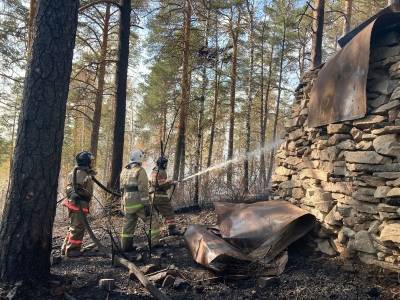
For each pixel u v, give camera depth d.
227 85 21.66
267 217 5.52
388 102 4.68
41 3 4.55
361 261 4.73
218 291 4.49
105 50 16.42
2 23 13.84
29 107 4.48
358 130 4.96
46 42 4.52
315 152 5.87
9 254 4.39
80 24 16.41
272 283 4.54
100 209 10.02
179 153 15.07
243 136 30.81
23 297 4.19
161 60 17.89
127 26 10.58
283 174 6.90
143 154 6.39
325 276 4.62
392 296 4.02
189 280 4.79
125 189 6.15
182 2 14.86
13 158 4.52
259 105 27.81
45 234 4.57
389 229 4.35
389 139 4.52
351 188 4.96
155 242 6.24
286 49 25.09
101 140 37.47
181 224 7.96
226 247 5.07
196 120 19.81
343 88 5.19
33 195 4.45
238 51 21.47
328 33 24.59
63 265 5.56
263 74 25.16
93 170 6.30
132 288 4.62
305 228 5.45
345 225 5.00
